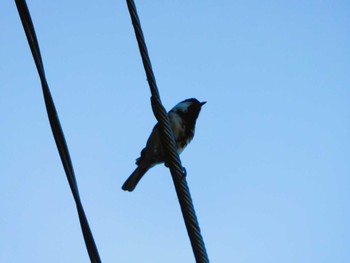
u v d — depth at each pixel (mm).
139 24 6406
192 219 6324
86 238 5758
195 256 6117
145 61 6422
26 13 5988
